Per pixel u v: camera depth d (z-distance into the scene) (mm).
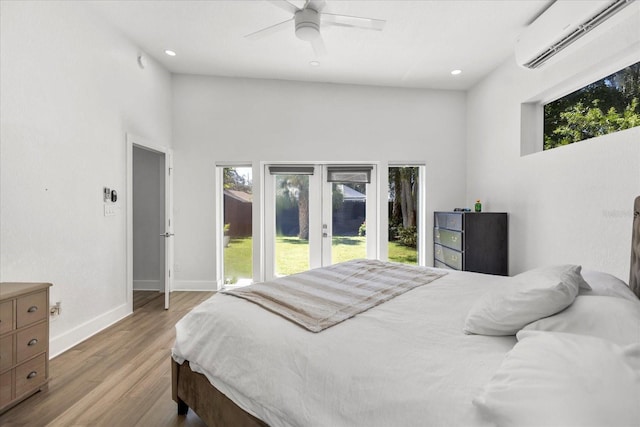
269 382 1123
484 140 3984
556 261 2797
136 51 3328
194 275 4219
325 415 966
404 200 4523
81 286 2627
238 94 4180
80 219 2617
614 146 2217
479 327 1188
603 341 819
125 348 2479
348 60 3576
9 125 2027
